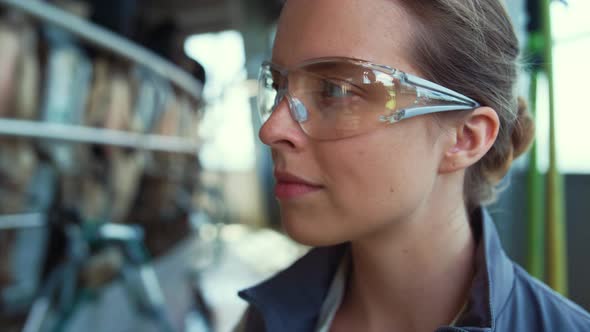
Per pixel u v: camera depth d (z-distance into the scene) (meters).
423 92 0.43
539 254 0.71
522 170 0.79
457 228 0.50
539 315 0.44
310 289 0.60
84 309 1.49
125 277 1.66
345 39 0.43
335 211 0.44
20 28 1.25
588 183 0.99
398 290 0.51
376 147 0.43
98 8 1.80
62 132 1.41
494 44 0.48
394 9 0.43
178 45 2.32
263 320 0.61
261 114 0.56
